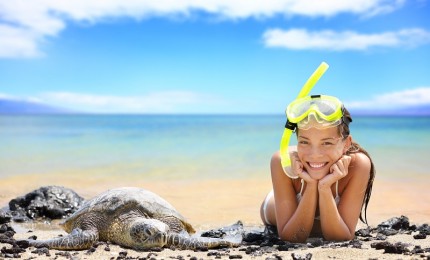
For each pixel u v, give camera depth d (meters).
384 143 8.23
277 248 1.51
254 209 2.69
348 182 1.58
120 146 7.75
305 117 1.47
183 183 3.80
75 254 1.54
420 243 1.57
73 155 6.21
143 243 1.62
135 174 4.39
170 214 1.85
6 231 1.97
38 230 2.21
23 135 11.21
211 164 5.19
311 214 1.54
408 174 4.14
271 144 8.06
